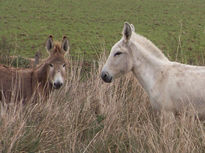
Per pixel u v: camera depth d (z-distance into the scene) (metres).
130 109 9.14
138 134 7.86
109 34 22.92
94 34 22.77
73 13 30.16
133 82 9.92
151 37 21.94
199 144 7.21
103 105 9.04
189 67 7.98
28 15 28.08
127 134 7.91
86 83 10.04
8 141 6.96
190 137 7.11
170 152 6.84
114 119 8.36
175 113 8.02
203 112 7.73
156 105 8.13
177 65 8.06
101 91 9.41
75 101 9.01
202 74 7.79
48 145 7.29
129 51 8.22
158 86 8.02
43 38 20.98
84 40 20.89
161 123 7.69
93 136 7.87
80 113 8.61
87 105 8.85
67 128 7.94
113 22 27.20
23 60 12.69
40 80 9.12
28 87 9.10
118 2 36.72
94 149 7.36
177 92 7.80
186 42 19.62
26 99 9.04
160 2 37.62
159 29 24.73
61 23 25.95
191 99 7.73
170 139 7.22
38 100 8.91
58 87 8.66
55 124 7.86
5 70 9.04
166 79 7.94
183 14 31.22
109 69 8.23
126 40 8.16
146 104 9.26
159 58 8.30
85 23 26.36
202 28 24.98
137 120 8.52
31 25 24.66
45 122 7.74
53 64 8.72
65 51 9.09
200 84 7.70
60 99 9.12
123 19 28.52
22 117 7.53
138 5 35.47
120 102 9.14
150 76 8.16
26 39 20.41
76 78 10.27
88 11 31.44
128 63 8.25
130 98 9.54
